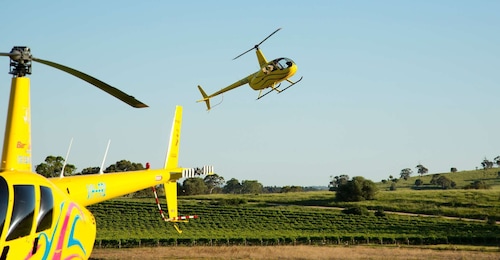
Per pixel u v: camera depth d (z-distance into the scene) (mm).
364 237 71875
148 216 106688
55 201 11469
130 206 116438
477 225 88938
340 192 132750
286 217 104625
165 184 23328
